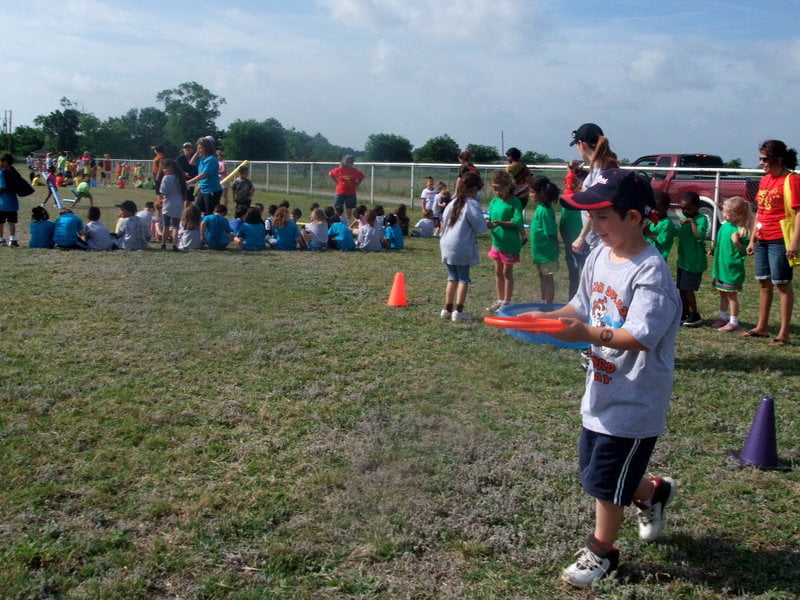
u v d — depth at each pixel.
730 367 5.98
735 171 13.95
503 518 3.35
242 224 12.75
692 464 4.05
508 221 7.64
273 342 6.32
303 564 2.94
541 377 5.55
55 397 4.73
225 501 3.43
